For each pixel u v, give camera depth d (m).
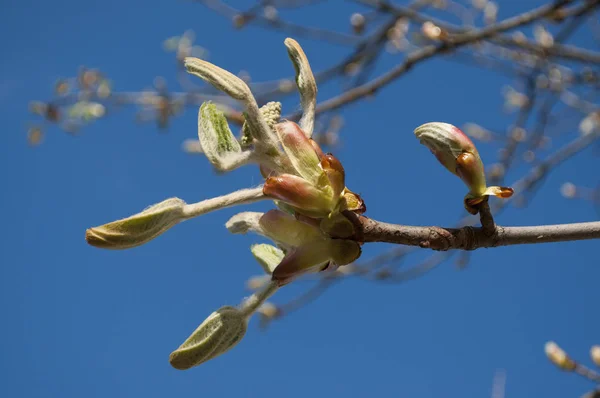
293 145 0.45
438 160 0.47
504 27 0.81
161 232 0.45
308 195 0.45
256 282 0.85
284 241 0.46
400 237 0.46
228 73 0.45
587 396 0.62
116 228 0.44
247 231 0.47
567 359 0.62
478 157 0.46
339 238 0.46
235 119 0.76
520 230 0.46
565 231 0.46
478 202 0.46
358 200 0.46
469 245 0.46
